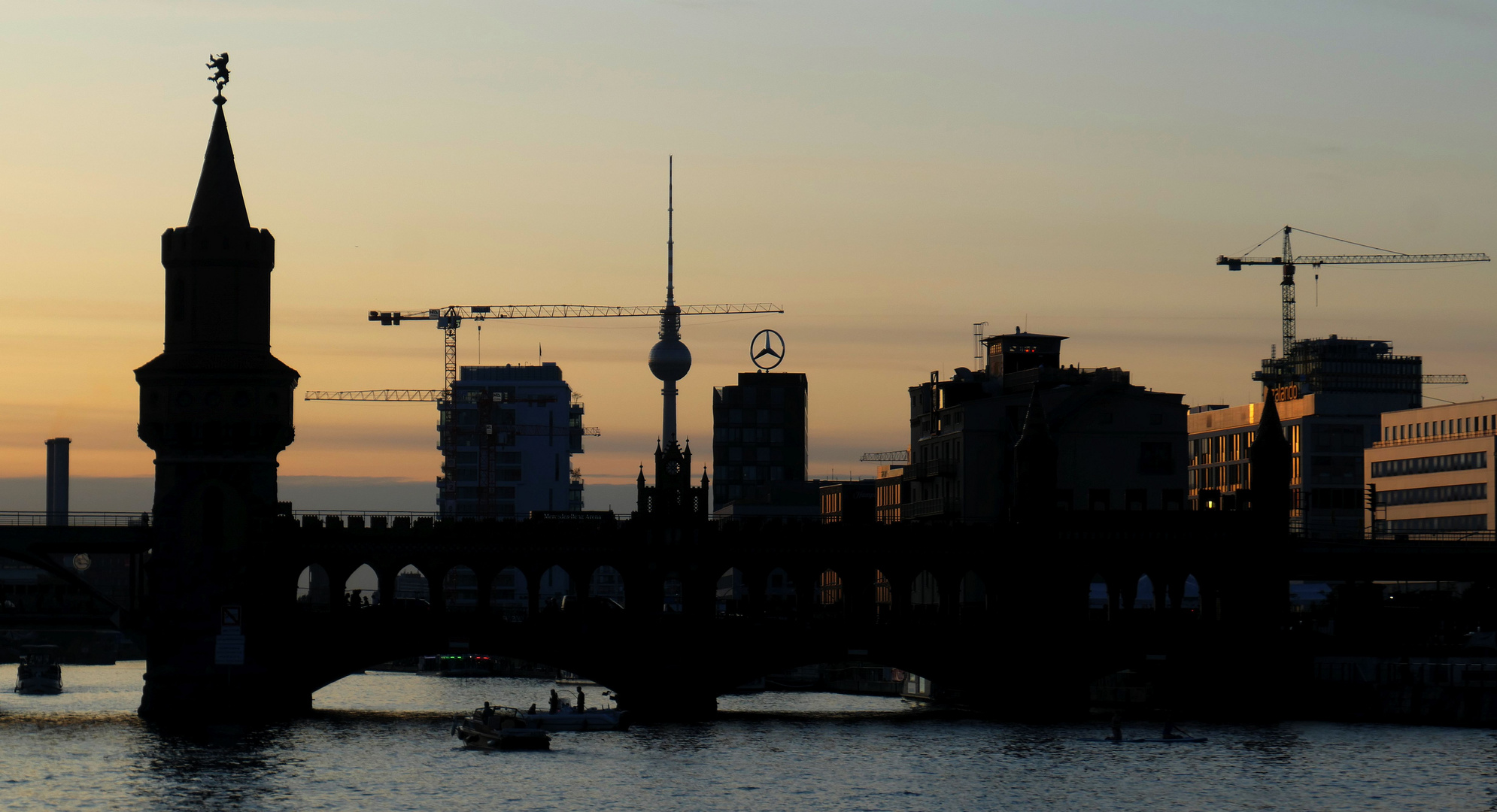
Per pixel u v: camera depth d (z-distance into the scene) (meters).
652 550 185.25
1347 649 191.12
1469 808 123.31
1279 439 190.75
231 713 177.00
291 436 183.38
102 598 183.38
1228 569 189.50
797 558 187.62
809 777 136.25
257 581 179.75
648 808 123.56
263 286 182.25
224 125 183.38
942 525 189.38
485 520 183.38
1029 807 124.25
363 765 141.38
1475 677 171.62
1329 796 128.12
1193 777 136.12
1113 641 187.38
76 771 138.25
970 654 185.50
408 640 180.88
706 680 182.12
